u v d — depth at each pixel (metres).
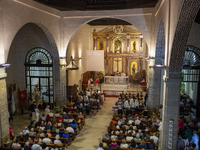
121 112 14.02
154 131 10.37
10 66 15.57
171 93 8.46
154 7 12.77
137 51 27.38
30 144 8.89
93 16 14.52
